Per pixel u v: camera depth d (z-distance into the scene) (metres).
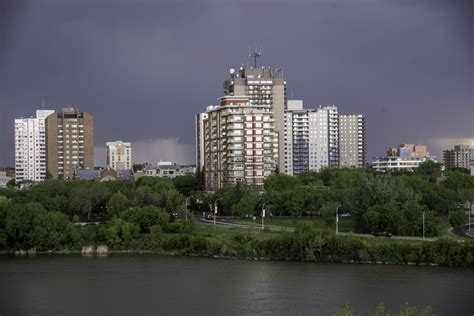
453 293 178.00
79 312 168.50
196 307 170.75
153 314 165.50
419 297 174.50
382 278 198.12
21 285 198.62
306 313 162.62
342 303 170.75
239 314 163.50
